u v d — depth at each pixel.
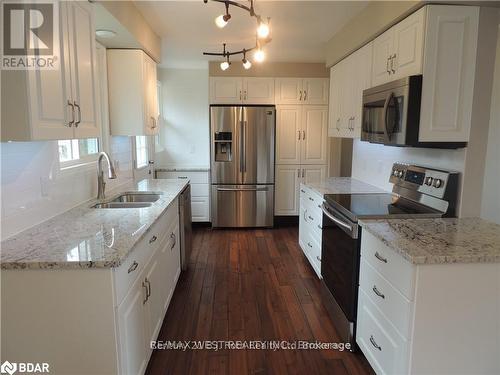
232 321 2.53
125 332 1.54
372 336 1.90
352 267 2.12
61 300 1.42
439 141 2.02
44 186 1.96
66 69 1.62
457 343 1.54
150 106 3.27
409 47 2.09
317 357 2.12
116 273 1.43
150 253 1.98
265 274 3.37
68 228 1.83
